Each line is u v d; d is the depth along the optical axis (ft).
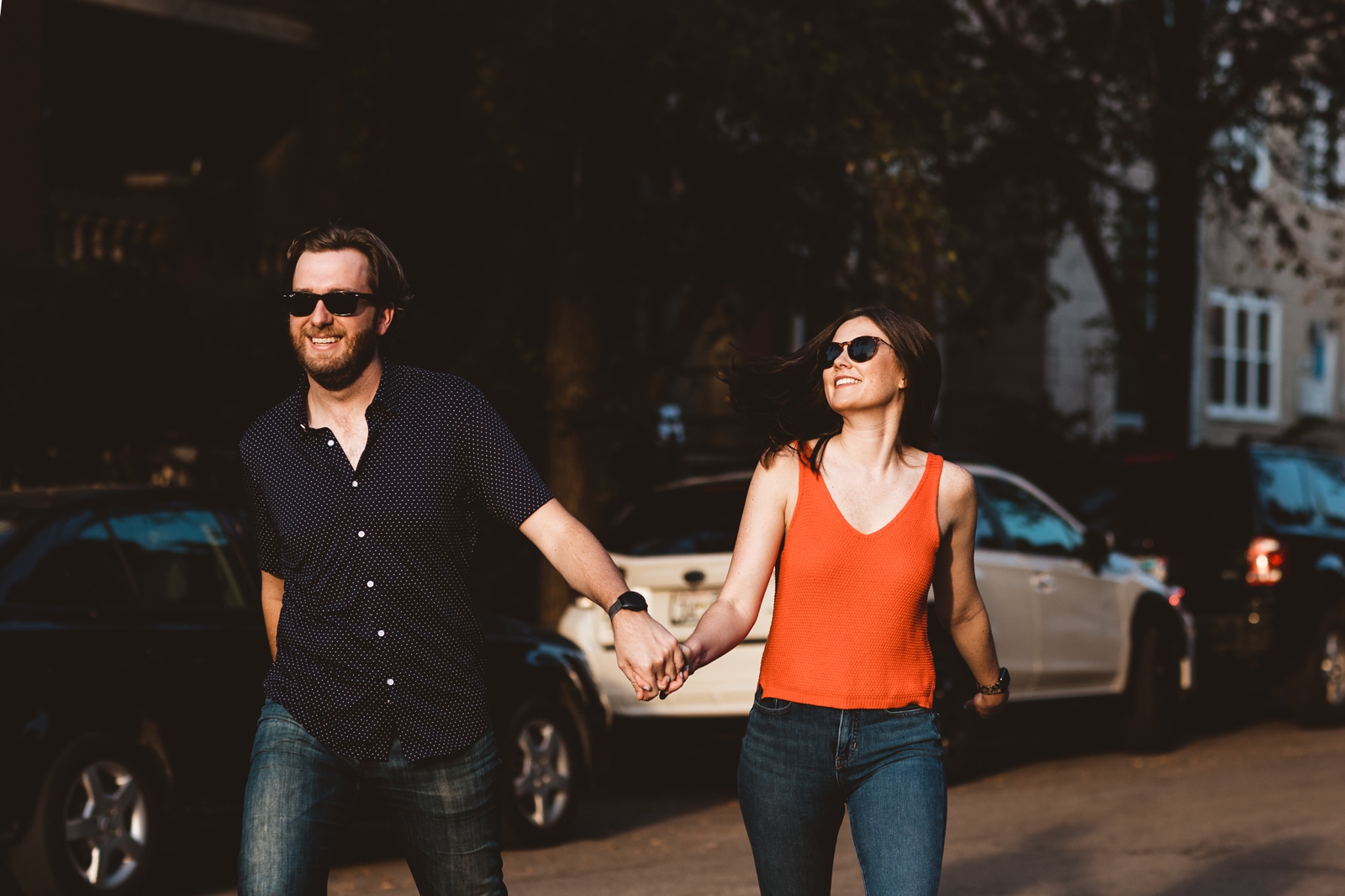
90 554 21.45
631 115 39.50
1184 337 62.69
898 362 11.78
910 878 11.13
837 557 11.62
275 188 59.62
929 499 11.76
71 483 36.60
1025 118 59.31
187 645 21.86
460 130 46.55
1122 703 36.70
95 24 54.39
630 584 30.25
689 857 24.91
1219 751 37.32
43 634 20.25
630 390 42.11
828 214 42.80
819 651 11.62
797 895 11.94
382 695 11.43
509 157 40.57
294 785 11.34
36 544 20.93
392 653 11.43
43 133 54.13
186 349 36.37
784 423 12.23
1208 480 42.16
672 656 10.93
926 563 11.66
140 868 21.03
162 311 36.14
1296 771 33.24
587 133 40.11
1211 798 29.58
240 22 56.34
